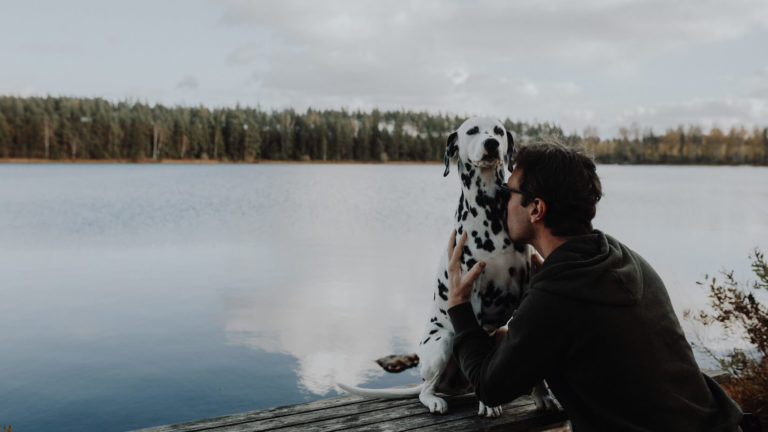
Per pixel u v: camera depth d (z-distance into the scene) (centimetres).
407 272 1317
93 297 1055
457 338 185
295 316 928
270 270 1335
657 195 3909
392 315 940
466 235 223
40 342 800
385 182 5722
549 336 145
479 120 229
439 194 4225
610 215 2552
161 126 10500
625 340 140
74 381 667
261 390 643
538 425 217
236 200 3569
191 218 2547
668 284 1074
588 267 145
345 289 1129
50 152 9688
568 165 161
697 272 1218
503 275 224
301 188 4753
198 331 852
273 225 2302
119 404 604
